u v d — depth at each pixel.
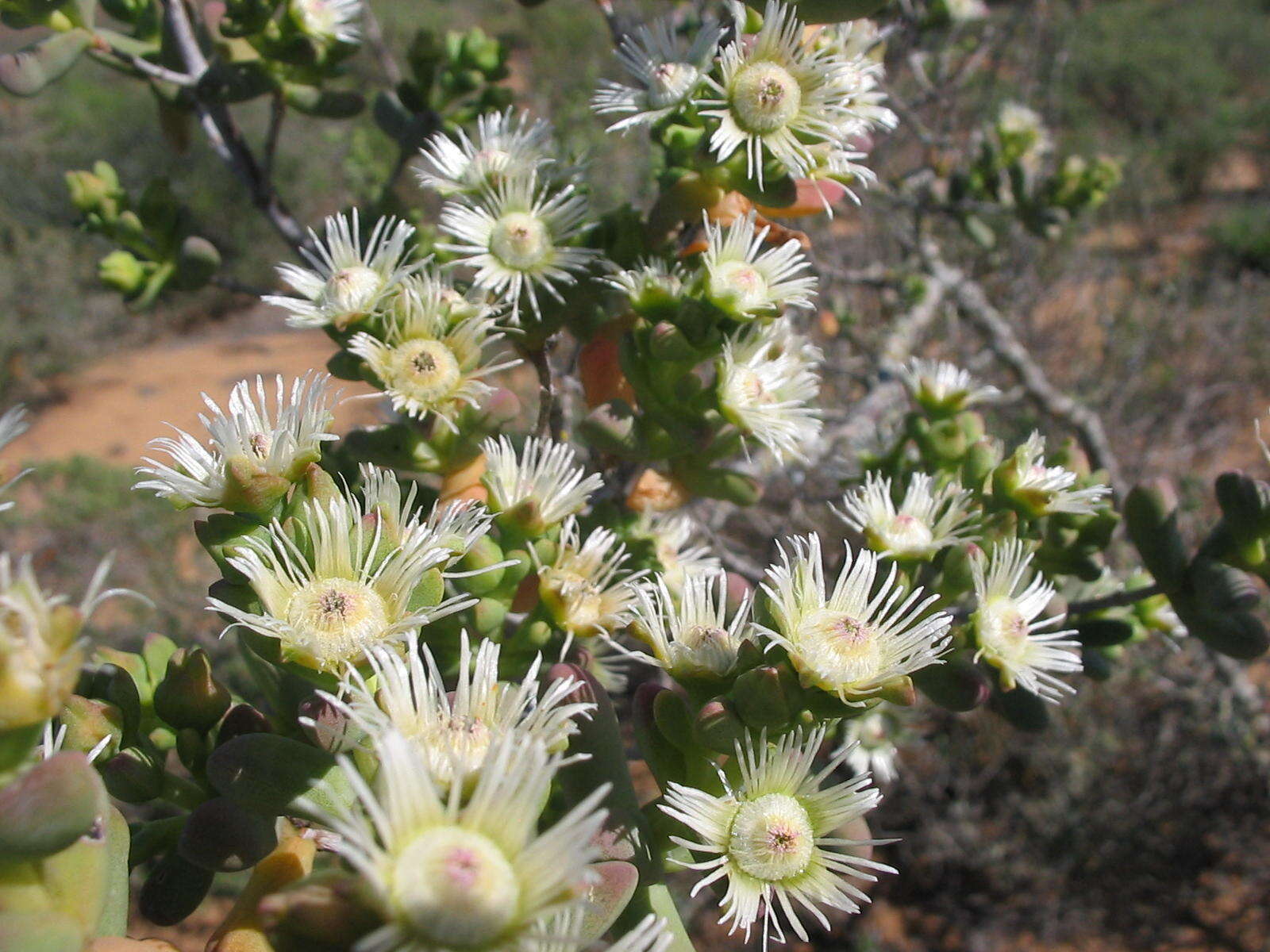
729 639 0.12
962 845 0.47
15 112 1.05
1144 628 0.18
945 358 0.47
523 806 0.08
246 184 0.22
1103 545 0.16
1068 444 0.17
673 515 0.22
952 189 0.35
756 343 0.15
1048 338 0.52
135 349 0.97
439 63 0.22
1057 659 0.14
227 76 0.20
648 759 0.12
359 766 0.10
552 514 0.14
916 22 0.27
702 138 0.15
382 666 0.10
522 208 0.15
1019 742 0.47
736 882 0.11
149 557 0.58
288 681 0.12
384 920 0.08
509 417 0.15
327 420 0.11
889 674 0.11
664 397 0.15
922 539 0.14
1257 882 0.47
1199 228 0.92
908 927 0.47
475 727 0.10
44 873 0.09
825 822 0.11
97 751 0.10
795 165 0.14
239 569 0.10
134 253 0.22
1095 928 0.47
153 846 0.12
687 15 0.21
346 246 0.15
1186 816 0.47
